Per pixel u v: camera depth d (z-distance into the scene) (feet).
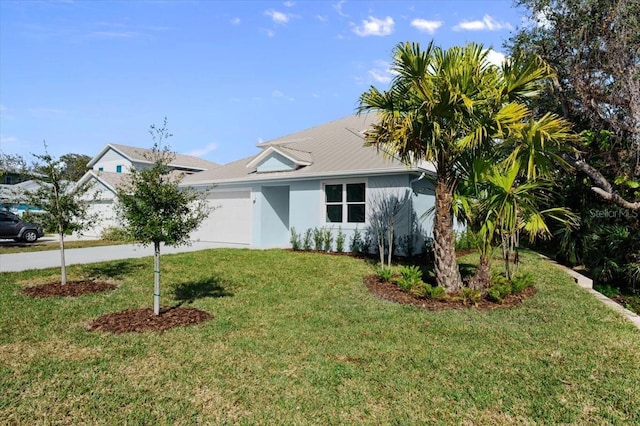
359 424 12.10
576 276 36.17
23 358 16.55
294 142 67.41
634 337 19.80
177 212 21.85
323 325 21.45
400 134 25.30
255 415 12.46
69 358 16.57
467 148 26.00
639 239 36.24
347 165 48.26
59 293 27.91
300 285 31.17
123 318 21.83
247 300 26.73
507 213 25.14
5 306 24.57
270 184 54.95
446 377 15.23
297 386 14.32
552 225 47.37
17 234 68.03
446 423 12.23
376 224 45.47
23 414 12.26
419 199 46.52
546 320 22.53
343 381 14.78
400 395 13.83
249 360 16.55
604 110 36.96
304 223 51.29
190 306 24.97
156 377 14.87
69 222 30.63
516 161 25.18
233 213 63.41
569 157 37.65
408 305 25.46
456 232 51.44
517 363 16.60
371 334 20.06
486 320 22.45
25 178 31.37
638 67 33.99
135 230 20.93
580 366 16.33
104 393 13.61
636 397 13.80
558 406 13.25
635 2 33.40
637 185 34.94
